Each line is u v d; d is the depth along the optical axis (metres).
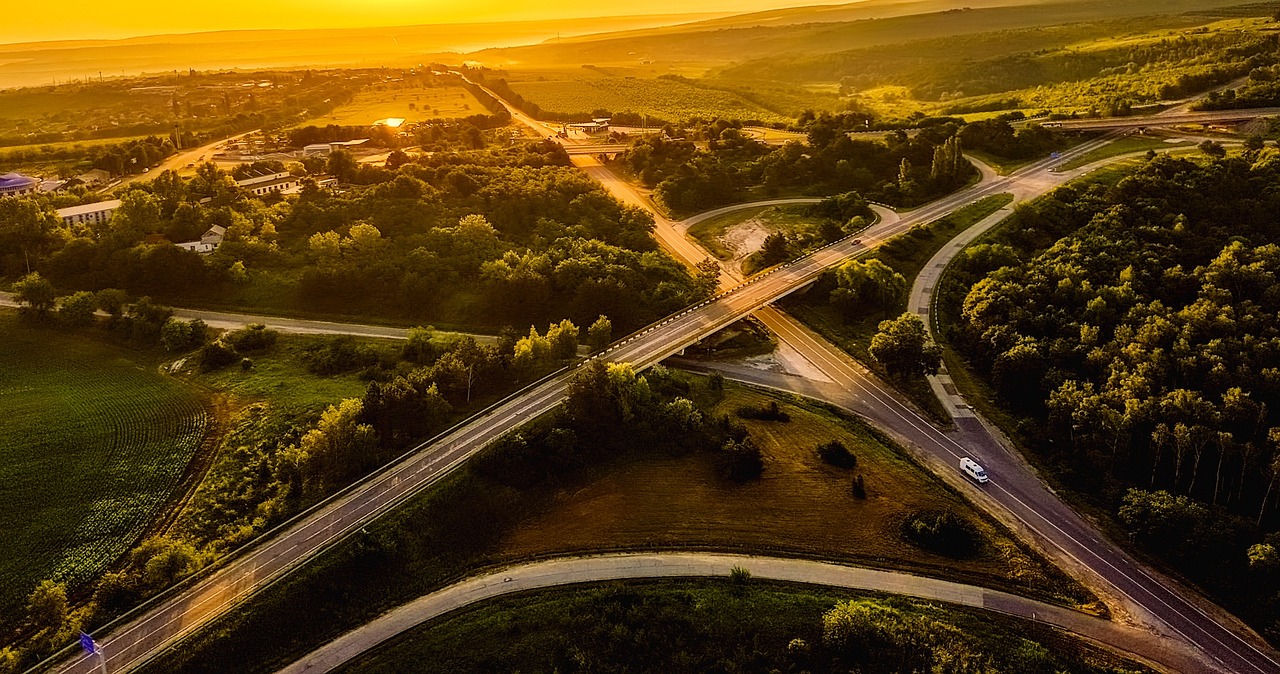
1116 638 91.06
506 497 111.94
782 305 182.00
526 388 138.50
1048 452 125.19
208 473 118.81
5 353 159.75
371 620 93.75
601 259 191.62
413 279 183.50
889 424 136.25
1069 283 157.00
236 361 156.88
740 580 97.50
